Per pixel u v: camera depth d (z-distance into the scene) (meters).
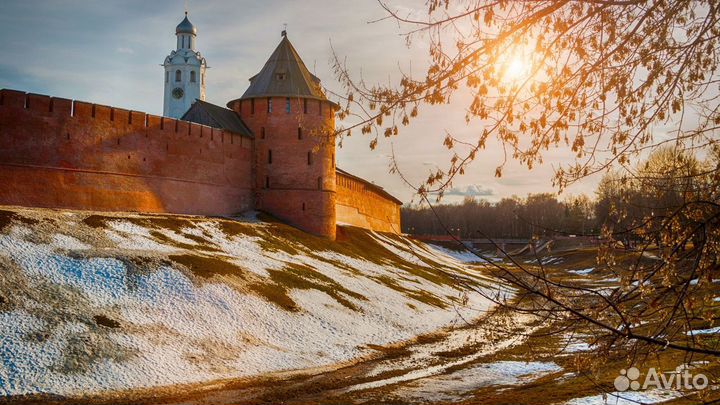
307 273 36.19
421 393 19.12
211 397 18.44
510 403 15.84
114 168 39.47
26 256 25.36
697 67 6.82
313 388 20.02
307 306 30.05
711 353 6.21
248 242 39.69
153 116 42.75
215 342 23.22
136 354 20.53
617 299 6.78
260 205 53.16
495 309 7.27
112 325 21.98
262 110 53.72
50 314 21.48
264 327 25.97
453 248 113.38
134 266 27.09
